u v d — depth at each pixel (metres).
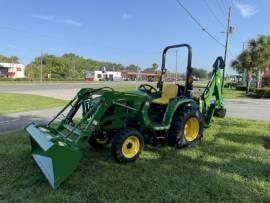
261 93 24.09
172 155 5.52
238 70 37.50
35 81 48.56
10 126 8.12
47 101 15.40
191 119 6.23
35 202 3.55
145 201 3.64
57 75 77.69
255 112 12.98
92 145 5.82
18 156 5.18
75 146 4.24
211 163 5.10
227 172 4.67
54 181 3.88
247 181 4.33
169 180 4.28
